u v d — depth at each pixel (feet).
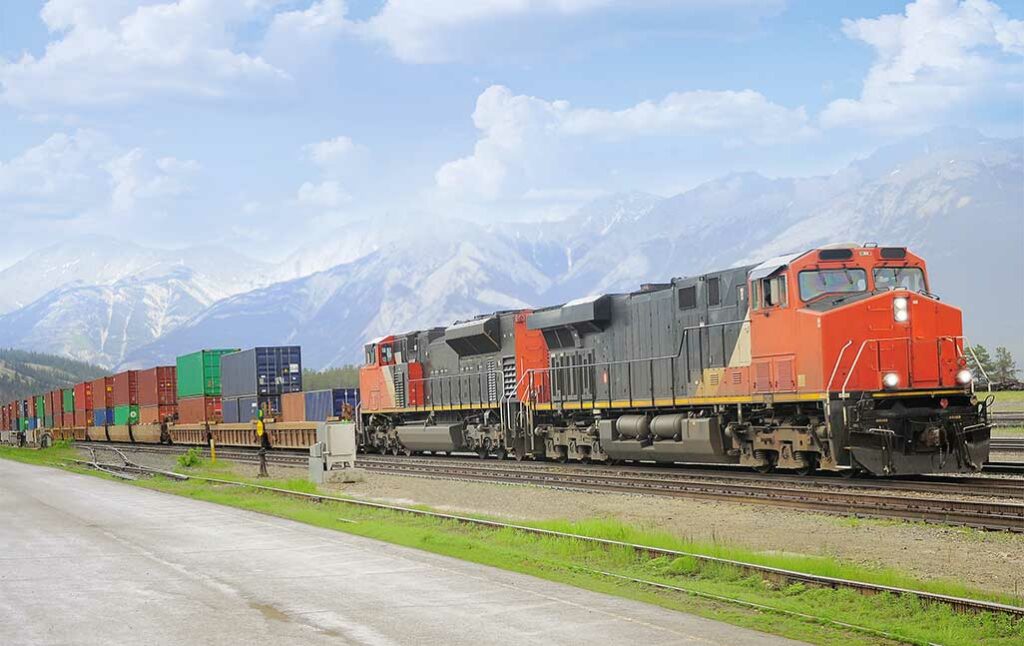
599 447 108.78
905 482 73.82
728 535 58.03
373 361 158.61
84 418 283.59
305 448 173.47
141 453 189.06
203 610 39.01
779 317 81.56
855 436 74.59
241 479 108.99
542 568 46.78
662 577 44.57
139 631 35.78
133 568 49.08
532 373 119.85
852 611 37.24
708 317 91.66
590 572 45.03
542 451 120.26
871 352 76.69
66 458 175.52
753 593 40.81
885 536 54.29
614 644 32.73
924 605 36.60
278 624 36.45
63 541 59.77
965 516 55.67
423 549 53.72
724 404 89.71
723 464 98.94
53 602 41.24
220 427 202.80
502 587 42.32
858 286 80.59
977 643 32.24
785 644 32.45
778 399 81.76
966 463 75.66
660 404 98.02
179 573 47.34
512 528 59.06
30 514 76.28
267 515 73.05
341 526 64.18
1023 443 116.67
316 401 170.81
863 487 71.82
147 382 237.86
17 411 376.27
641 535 54.95
